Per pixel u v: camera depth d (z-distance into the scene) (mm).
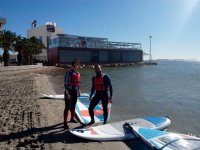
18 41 57531
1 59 59688
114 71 58188
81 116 9602
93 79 8570
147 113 12227
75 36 73625
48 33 86062
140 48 92062
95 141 7008
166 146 6238
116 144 6895
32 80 26875
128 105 14242
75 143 6766
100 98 8516
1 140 6738
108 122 10023
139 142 7062
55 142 6742
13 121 8680
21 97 14281
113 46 83250
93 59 77688
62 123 8648
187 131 9023
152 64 117125
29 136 7121
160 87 25203
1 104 11914
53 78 34906
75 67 8234
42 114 9820
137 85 26984
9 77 31219
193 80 34844
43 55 84875
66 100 7977
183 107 13930
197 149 6078
